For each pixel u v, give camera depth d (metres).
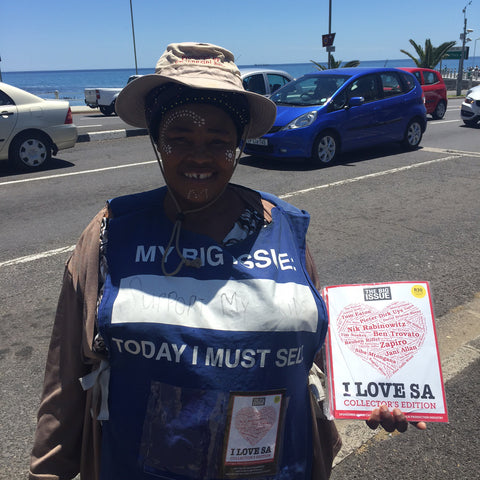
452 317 3.72
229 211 1.21
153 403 1.04
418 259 4.76
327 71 9.92
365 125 9.43
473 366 3.09
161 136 1.20
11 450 2.46
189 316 1.04
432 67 30.05
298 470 1.13
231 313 1.05
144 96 1.26
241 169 8.73
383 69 9.90
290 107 9.03
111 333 1.06
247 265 1.12
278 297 1.10
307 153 8.66
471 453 2.42
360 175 8.20
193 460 1.04
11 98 8.47
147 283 1.08
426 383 1.19
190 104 1.16
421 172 8.38
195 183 1.16
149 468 1.05
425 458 2.40
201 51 1.20
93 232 1.19
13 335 3.50
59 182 7.90
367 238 5.32
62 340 1.21
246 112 1.25
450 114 18.02
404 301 1.25
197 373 1.03
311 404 1.21
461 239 5.28
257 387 1.05
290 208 1.30
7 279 4.38
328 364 1.22
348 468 2.35
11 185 7.74
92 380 1.15
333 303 1.27
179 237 1.12
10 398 2.84
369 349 1.22
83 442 1.20
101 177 8.24
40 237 5.43
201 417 1.03
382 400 1.19
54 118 8.81
